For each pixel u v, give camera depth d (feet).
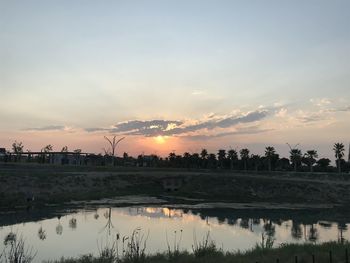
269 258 67.15
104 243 118.52
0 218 178.29
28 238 128.36
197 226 166.91
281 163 596.29
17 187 264.72
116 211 218.38
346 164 523.29
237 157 603.67
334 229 167.94
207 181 385.29
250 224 180.24
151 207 250.78
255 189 355.56
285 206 280.92
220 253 73.72
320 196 325.01
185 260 69.05
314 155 519.60
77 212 207.21
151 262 68.28
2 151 533.14
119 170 410.31
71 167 378.94
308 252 69.97
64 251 107.24
